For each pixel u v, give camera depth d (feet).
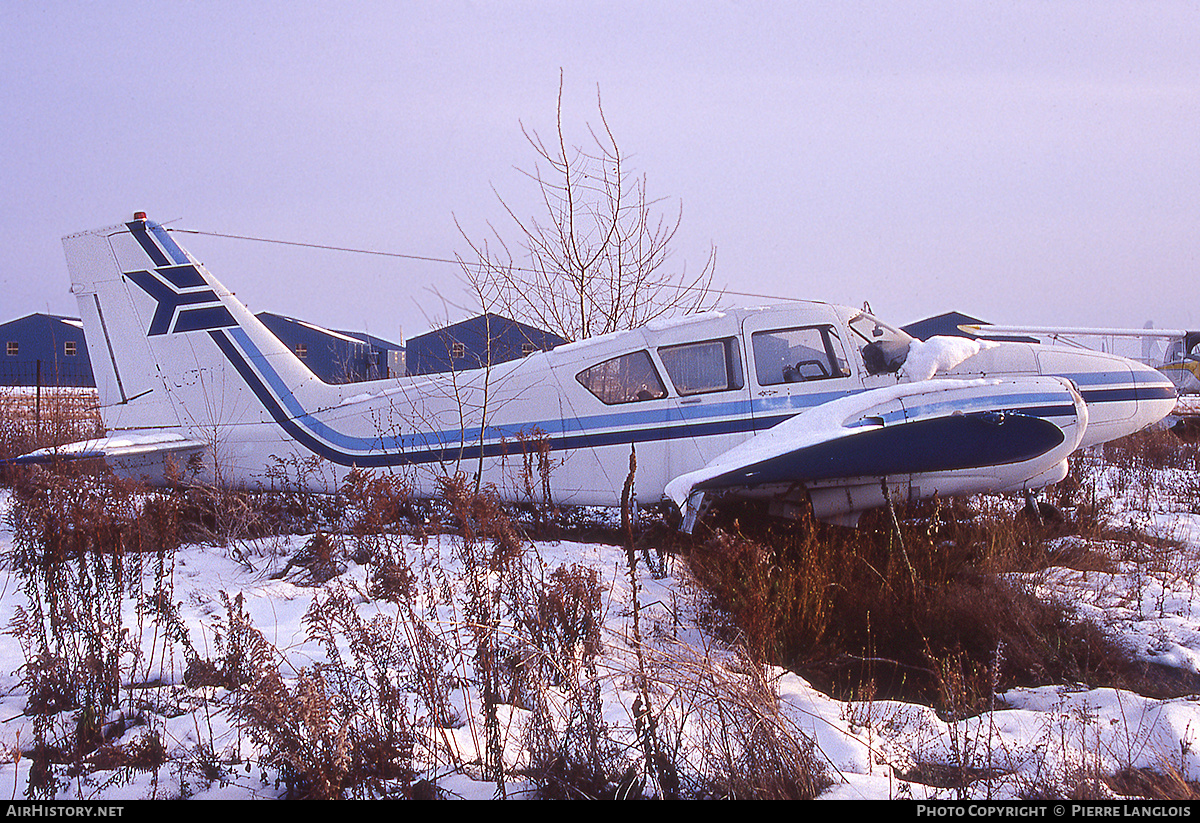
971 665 12.53
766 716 9.09
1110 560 18.30
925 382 20.04
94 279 24.41
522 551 11.78
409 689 10.46
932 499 20.30
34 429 40.42
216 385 23.98
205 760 9.22
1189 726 10.07
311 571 16.87
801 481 18.69
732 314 21.40
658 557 18.58
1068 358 22.72
